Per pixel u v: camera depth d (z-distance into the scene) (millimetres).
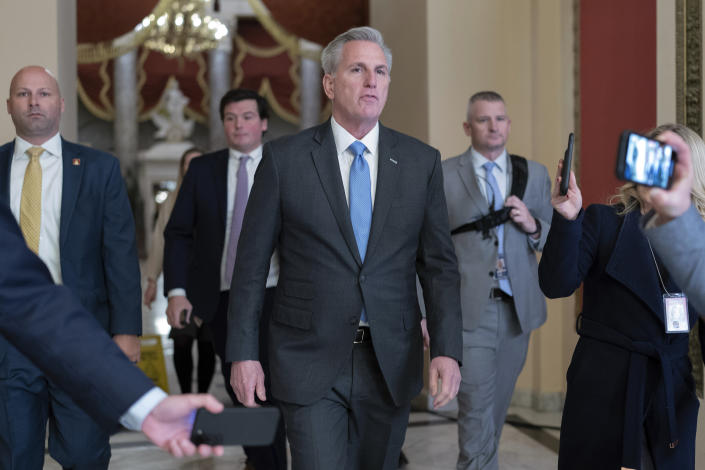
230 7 19859
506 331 3822
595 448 2492
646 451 2480
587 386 2520
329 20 13266
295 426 2451
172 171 21297
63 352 1149
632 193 2496
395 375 2465
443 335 2543
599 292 2559
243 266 2525
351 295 2453
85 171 3234
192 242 4227
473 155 3996
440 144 6004
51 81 3221
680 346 2490
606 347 2512
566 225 2426
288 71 20266
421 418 5578
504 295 3805
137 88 21078
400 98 6727
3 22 5215
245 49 20219
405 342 2496
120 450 4832
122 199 3283
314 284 2467
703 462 3846
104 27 15281
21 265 1159
